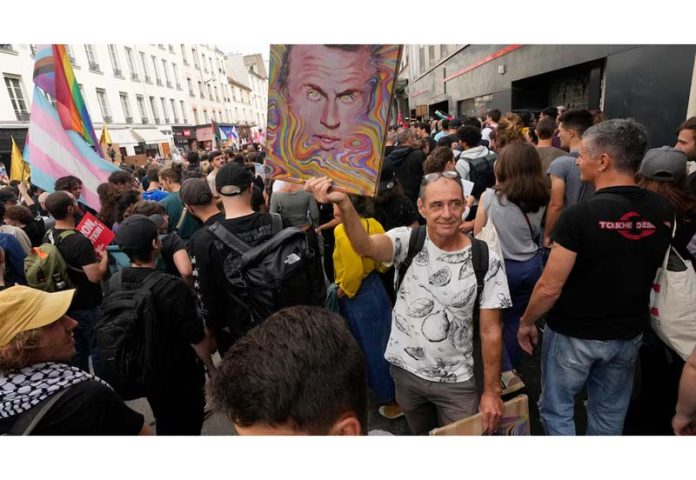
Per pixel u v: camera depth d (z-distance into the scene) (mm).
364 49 1312
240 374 825
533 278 2406
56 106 4203
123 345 1875
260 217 2195
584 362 1791
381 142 1350
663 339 1821
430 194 1619
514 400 1609
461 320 1715
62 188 3867
